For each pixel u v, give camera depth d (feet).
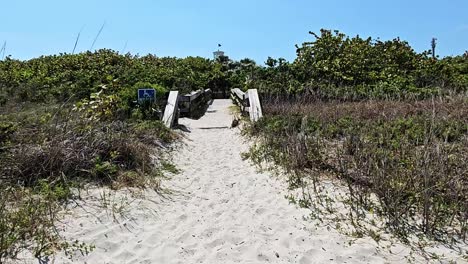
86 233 14.40
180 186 20.54
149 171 21.48
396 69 53.57
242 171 23.35
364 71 51.67
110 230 14.83
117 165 20.77
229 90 69.41
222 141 30.53
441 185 16.85
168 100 35.68
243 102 40.40
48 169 18.61
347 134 24.66
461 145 21.44
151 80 45.93
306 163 22.08
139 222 15.88
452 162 18.88
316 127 27.63
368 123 26.84
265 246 14.30
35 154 18.70
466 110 28.91
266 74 51.06
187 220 16.49
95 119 24.85
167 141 27.58
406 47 58.49
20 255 12.41
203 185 20.86
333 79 49.96
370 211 16.56
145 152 22.80
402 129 25.43
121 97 32.32
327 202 17.70
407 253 13.69
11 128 21.03
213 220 16.53
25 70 49.08
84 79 41.86
